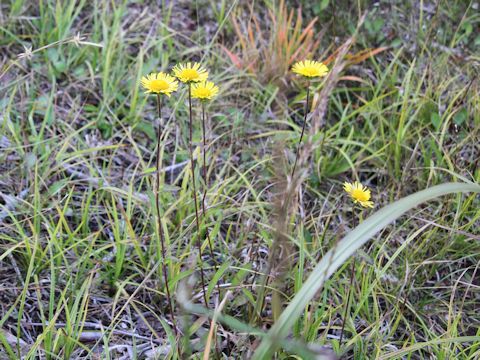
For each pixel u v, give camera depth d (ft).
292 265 2.72
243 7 4.19
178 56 3.88
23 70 3.59
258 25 3.87
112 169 3.23
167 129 3.45
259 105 3.69
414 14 4.08
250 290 2.53
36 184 2.70
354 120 3.56
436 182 3.14
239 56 3.97
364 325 2.55
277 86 3.74
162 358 2.35
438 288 2.82
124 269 2.67
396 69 3.85
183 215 2.84
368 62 3.97
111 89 3.53
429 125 3.55
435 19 3.68
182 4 4.25
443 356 2.31
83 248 2.74
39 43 3.72
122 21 4.04
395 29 4.02
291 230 2.65
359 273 2.56
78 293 2.34
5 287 2.56
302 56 3.78
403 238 2.98
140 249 2.63
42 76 3.60
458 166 3.24
